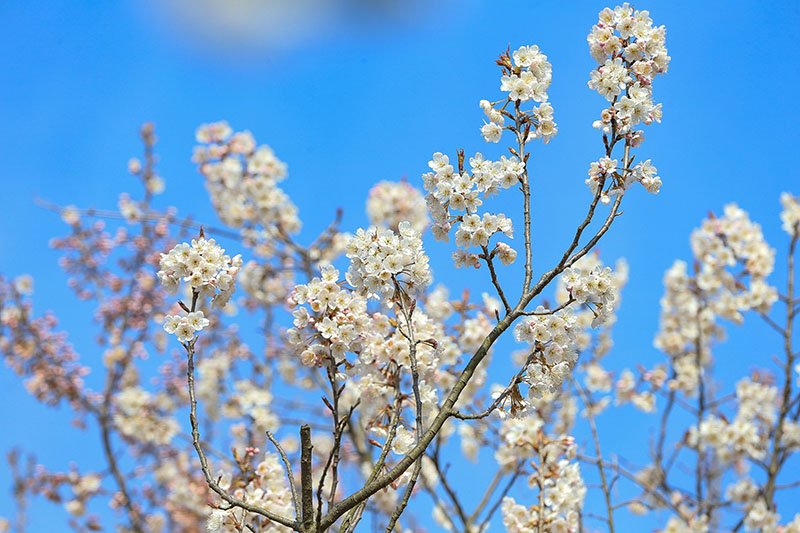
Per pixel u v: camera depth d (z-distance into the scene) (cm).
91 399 1109
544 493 597
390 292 419
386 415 479
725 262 902
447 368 719
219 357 1118
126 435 1139
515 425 651
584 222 402
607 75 426
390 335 493
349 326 427
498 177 414
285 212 1068
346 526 379
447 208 420
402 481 449
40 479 1083
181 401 1130
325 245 1057
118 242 1137
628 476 758
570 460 639
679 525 785
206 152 1069
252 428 1014
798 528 725
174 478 1098
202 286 413
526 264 405
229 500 363
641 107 421
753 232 908
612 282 405
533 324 405
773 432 830
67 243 1134
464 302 723
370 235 420
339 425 403
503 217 412
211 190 1078
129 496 1079
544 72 432
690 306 935
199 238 420
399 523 775
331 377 427
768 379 890
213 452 778
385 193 1108
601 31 440
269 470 514
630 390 934
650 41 434
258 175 1062
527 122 427
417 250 420
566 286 410
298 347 434
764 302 882
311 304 432
